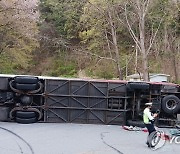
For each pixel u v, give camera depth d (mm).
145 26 33812
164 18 31453
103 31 32719
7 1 34312
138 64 35094
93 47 35781
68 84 17969
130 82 17688
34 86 17375
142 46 28188
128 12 31578
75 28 48562
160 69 37312
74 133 14930
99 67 40812
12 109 17391
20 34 36219
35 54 55562
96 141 13422
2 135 13945
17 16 35031
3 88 17406
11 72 40750
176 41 36781
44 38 47625
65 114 18031
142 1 28500
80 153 11422
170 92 17797
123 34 38969
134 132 15875
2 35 35156
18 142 12742
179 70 36750
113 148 12320
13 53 36938
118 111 17938
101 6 29859
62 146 12344
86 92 18000
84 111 18016
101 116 18000
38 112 17531
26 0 36406
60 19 54219
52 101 17875
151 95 17844
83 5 33500
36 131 15070
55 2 43062
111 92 17938
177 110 17562
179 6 31531
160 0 30656
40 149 11781
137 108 17703
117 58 31078
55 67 53062
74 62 51625
